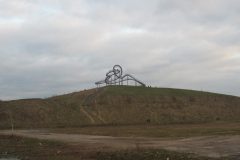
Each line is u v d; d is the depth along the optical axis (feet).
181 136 155.94
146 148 100.42
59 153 105.70
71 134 186.39
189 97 455.22
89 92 444.14
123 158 89.40
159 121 356.18
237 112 440.45
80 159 93.71
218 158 85.10
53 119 332.19
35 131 222.89
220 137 138.10
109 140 140.46
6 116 315.17
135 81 507.71
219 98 475.31
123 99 414.62
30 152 111.75
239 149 101.96
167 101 429.38
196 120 360.89
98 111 372.58
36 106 349.41
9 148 123.95
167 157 86.28
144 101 417.49
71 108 368.89
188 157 85.92
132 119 364.58
